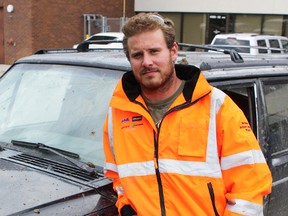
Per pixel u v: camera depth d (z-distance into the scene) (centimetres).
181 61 294
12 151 293
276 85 348
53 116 314
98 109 295
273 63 359
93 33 2173
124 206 221
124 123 224
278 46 1507
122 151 222
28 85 343
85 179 250
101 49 412
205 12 2203
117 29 2220
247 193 204
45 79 337
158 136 214
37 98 331
